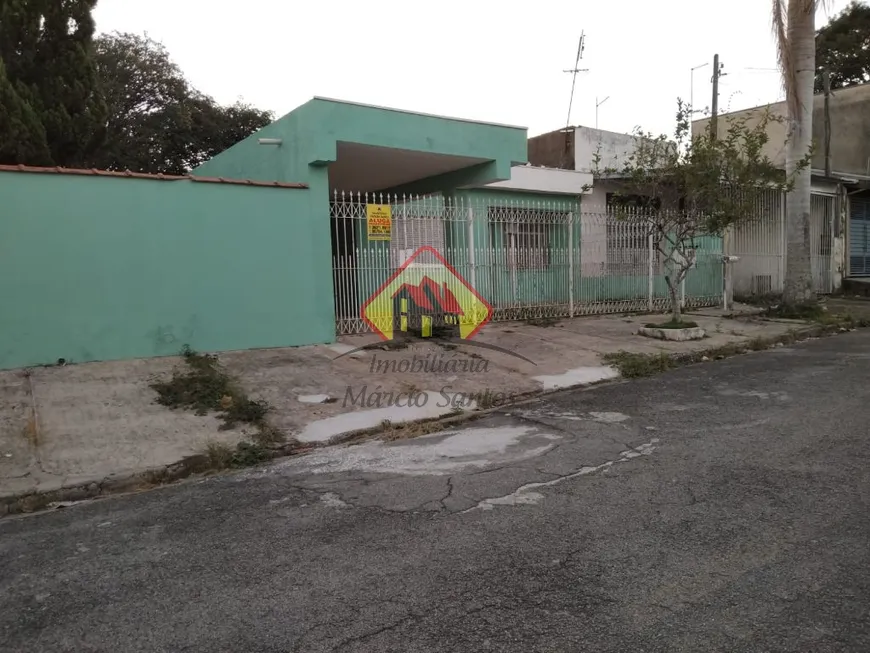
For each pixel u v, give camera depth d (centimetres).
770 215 1645
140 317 782
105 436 566
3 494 456
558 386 769
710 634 254
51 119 1138
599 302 1338
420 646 254
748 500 392
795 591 284
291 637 266
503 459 506
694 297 1476
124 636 272
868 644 245
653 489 420
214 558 350
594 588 295
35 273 716
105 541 384
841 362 855
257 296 865
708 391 716
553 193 1420
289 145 937
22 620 289
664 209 1034
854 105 2028
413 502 420
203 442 567
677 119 980
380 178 1241
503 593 294
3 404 612
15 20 1090
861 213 1980
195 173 1367
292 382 741
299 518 404
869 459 458
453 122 1005
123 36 2116
